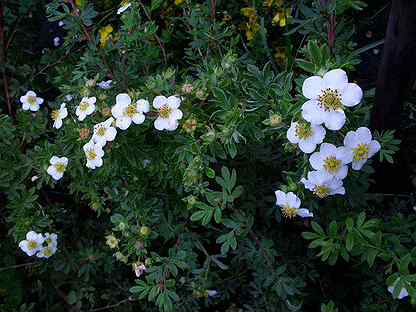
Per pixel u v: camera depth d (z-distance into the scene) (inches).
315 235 11.7
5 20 19.3
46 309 16.7
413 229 13.2
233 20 18.7
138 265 13.9
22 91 19.0
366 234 11.3
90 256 15.9
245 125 12.1
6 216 17.8
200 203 12.6
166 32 16.7
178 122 12.6
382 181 15.3
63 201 17.9
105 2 19.8
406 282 11.2
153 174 13.7
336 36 14.0
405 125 16.4
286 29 17.5
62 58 18.7
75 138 13.8
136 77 14.6
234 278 15.3
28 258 17.4
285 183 14.1
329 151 10.9
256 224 15.1
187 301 14.8
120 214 14.2
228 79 12.4
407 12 12.3
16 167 15.4
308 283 15.3
